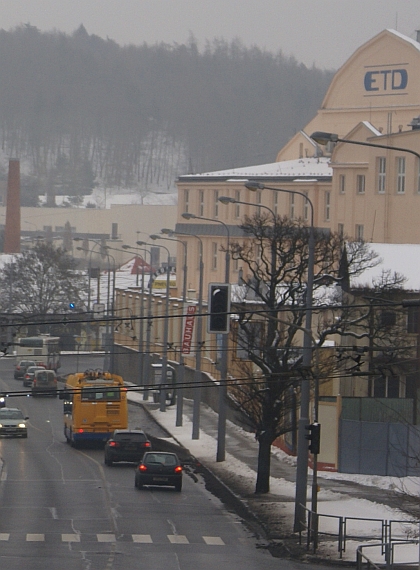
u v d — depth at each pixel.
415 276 118.62
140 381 187.38
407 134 175.00
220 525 80.38
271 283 96.56
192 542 72.56
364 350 73.50
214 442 131.62
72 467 115.44
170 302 197.50
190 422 151.62
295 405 97.62
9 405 185.50
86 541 71.25
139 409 174.62
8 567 60.44
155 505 89.50
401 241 176.62
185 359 187.25
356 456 104.50
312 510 71.81
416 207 173.38
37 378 199.25
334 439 106.00
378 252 124.38
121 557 65.44
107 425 132.12
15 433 144.00
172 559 65.50
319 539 72.19
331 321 113.12
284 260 99.00
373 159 182.38
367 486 97.50
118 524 79.06
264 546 71.94
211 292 65.88
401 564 61.66
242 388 106.38
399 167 178.12
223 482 102.62
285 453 121.00
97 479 106.12
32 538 71.75
